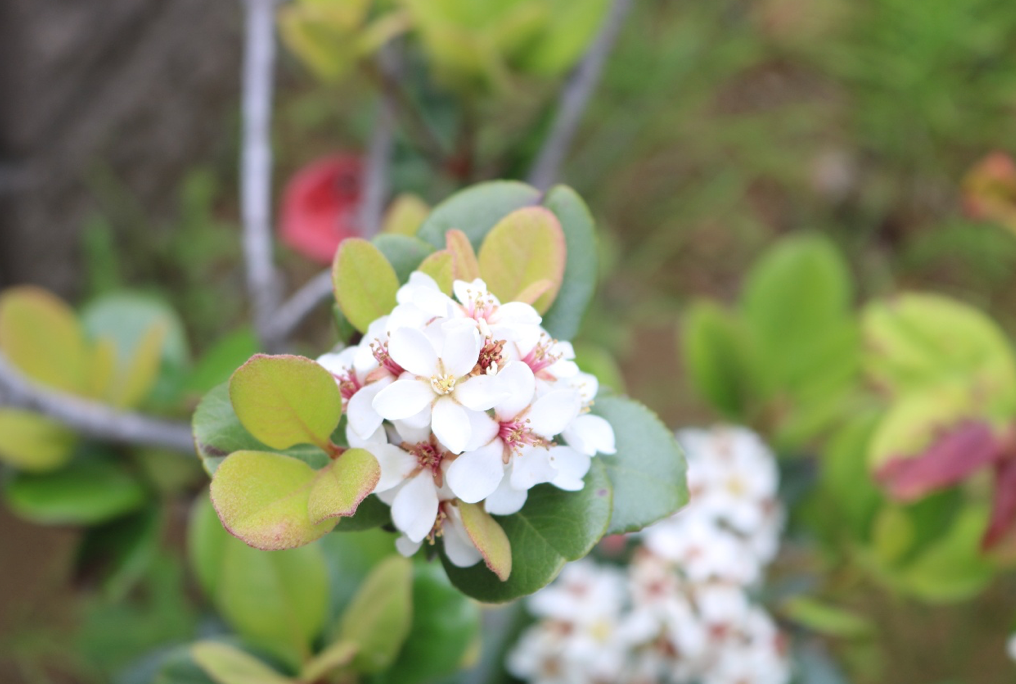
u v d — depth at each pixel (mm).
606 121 772
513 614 420
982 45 780
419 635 295
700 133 825
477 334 208
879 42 812
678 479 230
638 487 230
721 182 800
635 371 725
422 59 424
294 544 209
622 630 373
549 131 433
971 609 620
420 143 442
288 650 297
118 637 535
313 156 787
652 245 779
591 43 417
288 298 715
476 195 252
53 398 345
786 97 852
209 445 219
